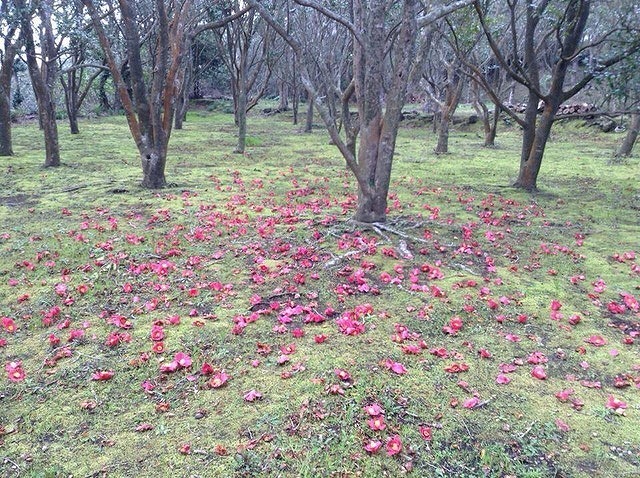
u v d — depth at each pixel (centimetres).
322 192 866
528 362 339
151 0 1525
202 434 265
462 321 395
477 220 700
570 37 803
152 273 486
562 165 1255
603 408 291
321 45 1319
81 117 2552
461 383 306
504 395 301
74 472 241
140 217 689
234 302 423
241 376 316
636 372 330
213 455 250
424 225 636
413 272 484
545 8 807
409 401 291
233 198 798
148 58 2119
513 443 261
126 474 239
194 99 3403
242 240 582
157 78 832
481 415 282
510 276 490
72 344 359
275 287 454
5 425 275
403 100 579
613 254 562
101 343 360
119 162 1190
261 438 260
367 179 606
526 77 845
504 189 931
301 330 369
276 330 370
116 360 337
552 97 862
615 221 715
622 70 708
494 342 366
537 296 446
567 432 270
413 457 250
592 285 478
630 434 269
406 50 553
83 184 909
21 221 670
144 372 323
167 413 283
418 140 1905
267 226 625
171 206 747
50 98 1082
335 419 274
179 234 605
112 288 455
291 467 242
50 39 1054
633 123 1377
